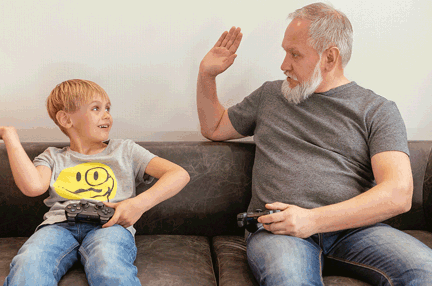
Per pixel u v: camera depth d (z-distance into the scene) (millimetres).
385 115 1003
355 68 1340
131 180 1062
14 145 984
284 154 1058
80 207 911
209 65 1138
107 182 1039
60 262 849
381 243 875
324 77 1064
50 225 944
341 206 891
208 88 1170
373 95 1060
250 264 904
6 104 1232
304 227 880
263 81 1327
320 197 976
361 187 1003
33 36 1206
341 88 1067
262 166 1085
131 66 1262
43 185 982
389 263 828
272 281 791
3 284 773
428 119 1386
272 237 903
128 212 936
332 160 1015
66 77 1242
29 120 1253
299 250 850
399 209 892
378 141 974
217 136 1218
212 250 1098
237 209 1174
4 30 1191
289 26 1056
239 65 1307
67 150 1094
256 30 1289
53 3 1196
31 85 1233
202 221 1168
